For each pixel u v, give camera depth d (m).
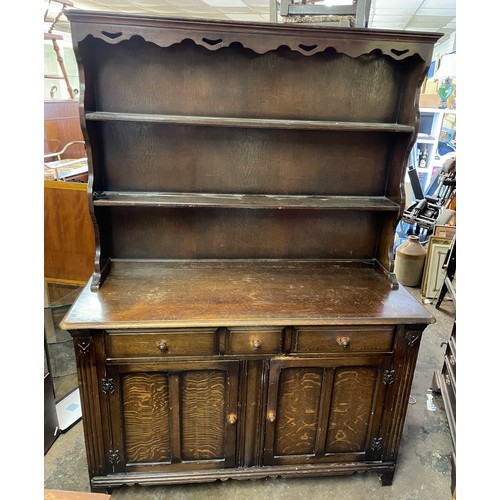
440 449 1.97
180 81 1.65
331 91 1.72
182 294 1.60
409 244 3.64
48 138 3.50
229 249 1.91
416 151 5.10
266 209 1.85
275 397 1.57
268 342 1.49
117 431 1.54
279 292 1.66
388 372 1.58
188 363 1.48
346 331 1.51
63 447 1.87
